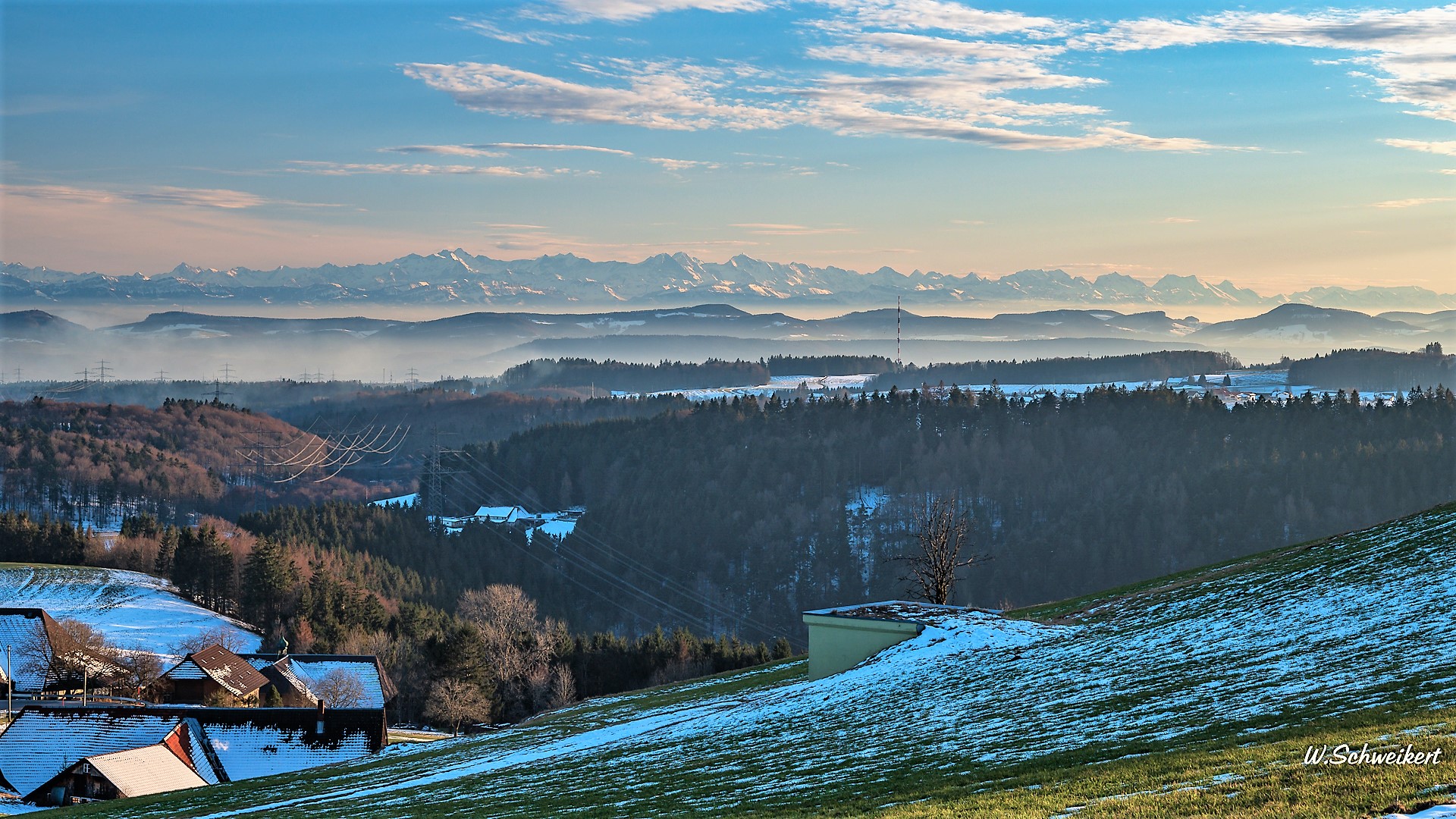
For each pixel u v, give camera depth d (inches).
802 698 1738.4
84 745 2164.1
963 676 1625.2
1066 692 1320.1
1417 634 1218.0
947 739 1136.8
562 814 1016.9
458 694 3548.2
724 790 1035.9
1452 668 988.6
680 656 4264.3
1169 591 2166.6
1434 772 613.6
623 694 2827.3
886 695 1587.1
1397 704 872.3
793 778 1047.0
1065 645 1743.4
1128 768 788.0
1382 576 1633.9
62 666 3393.2
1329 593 1628.9
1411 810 556.7
